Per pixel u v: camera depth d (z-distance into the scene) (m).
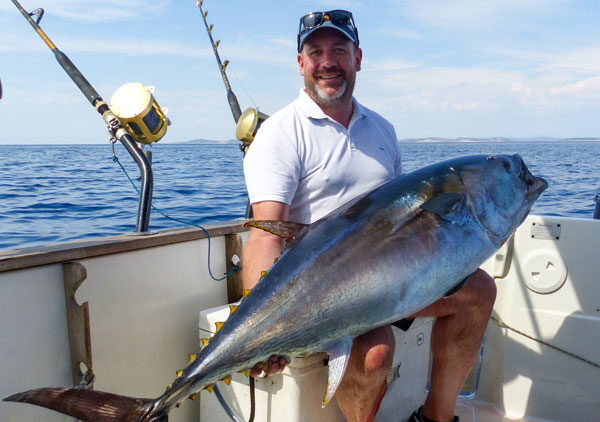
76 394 1.67
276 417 2.07
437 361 2.26
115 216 8.75
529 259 2.76
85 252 2.11
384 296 1.77
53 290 2.04
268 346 1.73
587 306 2.69
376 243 1.77
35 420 2.01
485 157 2.05
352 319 1.76
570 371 2.72
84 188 13.34
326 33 2.33
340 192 2.38
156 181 15.66
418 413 2.37
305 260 1.76
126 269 2.31
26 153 48.72
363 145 2.46
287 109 2.43
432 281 1.83
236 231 2.86
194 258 2.64
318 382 2.09
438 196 1.84
